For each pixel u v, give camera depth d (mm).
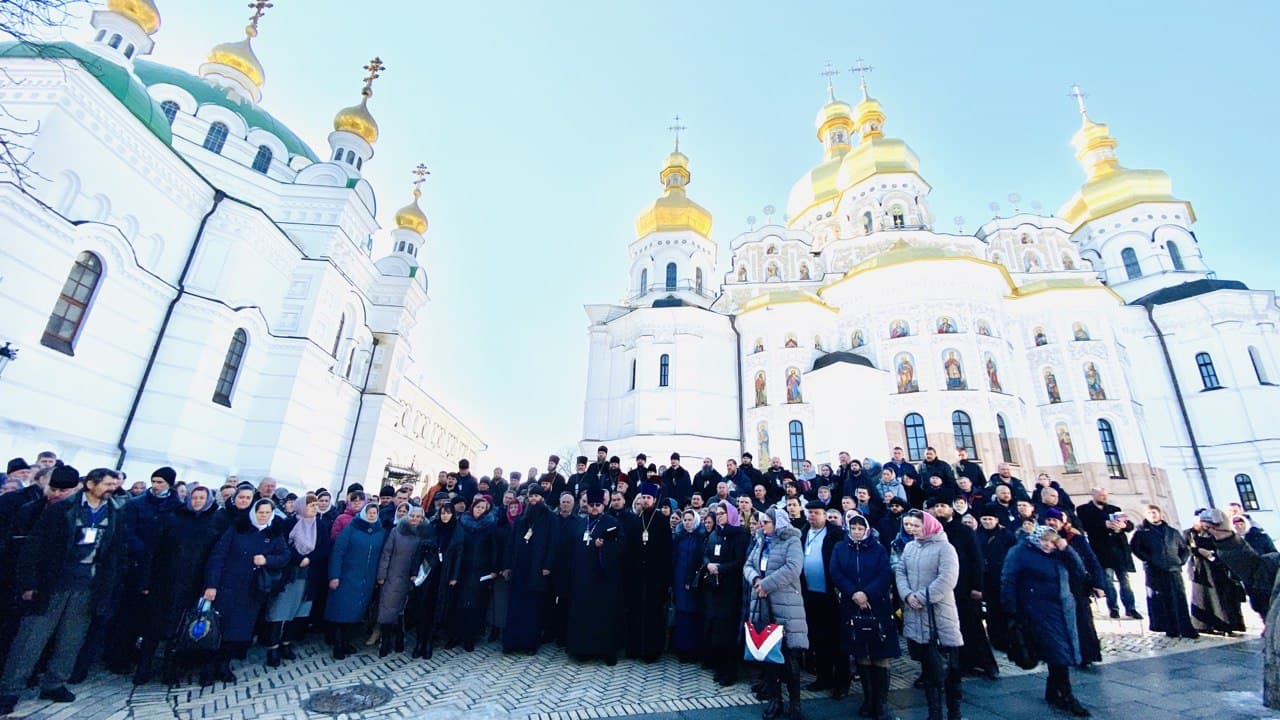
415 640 10203
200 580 7414
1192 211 41844
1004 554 9227
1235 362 31719
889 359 30469
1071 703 6430
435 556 9430
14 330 13312
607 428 34656
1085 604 8711
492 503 12531
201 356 18109
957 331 29734
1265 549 10539
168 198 18312
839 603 6840
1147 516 11094
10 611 6125
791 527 7016
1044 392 32312
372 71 32781
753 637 6465
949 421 28000
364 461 27562
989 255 41812
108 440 16031
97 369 15664
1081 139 46188
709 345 34688
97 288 15523
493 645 9906
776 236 42500
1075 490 29922
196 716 6207
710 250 43188
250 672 7816
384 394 28797
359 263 27312
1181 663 8453
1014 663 8703
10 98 14602
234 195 24172
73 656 6438
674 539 9805
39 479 7703
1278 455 29500
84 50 17172
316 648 9312
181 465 17266
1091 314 32719
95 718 5977
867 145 42750
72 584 6426
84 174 15461
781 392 32281
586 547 9312
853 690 7598
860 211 41312
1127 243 41469
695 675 8258
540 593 9547
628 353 35062
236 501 7750
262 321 20531
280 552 7914
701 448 31594
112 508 6887
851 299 33438
